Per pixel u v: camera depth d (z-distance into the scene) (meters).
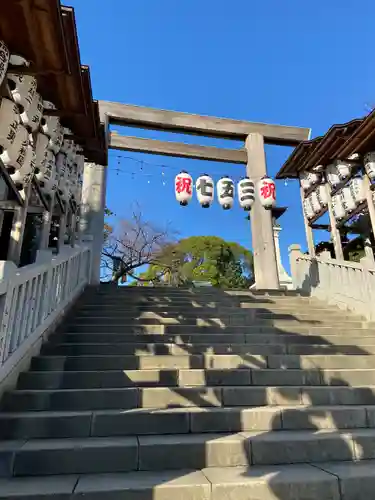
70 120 4.76
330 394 3.42
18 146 3.07
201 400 3.18
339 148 6.77
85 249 6.51
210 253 19.98
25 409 2.85
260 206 9.93
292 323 5.46
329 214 7.43
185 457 2.37
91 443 2.37
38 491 1.89
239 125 10.48
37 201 4.54
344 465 2.40
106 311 5.29
